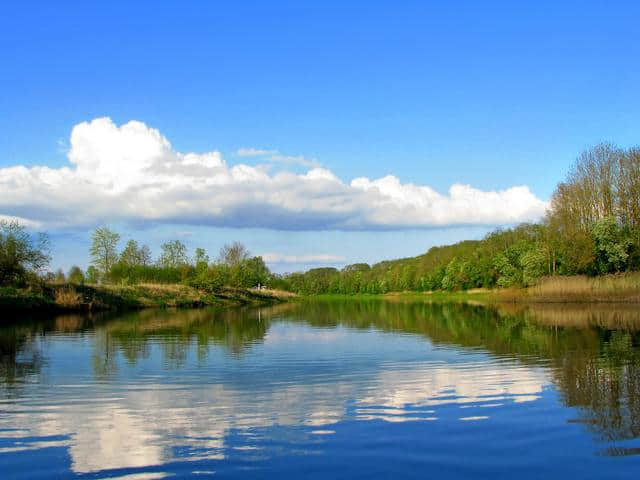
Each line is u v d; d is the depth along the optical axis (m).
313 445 9.41
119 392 13.61
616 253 59.94
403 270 142.50
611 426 10.27
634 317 37.09
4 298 41.84
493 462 8.57
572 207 64.75
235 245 98.56
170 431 10.26
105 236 71.62
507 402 12.20
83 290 52.75
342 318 42.38
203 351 21.25
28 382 14.92
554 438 9.64
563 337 24.98
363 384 14.44
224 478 8.05
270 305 75.19
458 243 131.00
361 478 8.01
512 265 82.81
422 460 8.68
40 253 47.25
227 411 11.66
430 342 24.11
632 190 62.12
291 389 13.84
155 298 61.34
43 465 8.63
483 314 44.72
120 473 8.29
